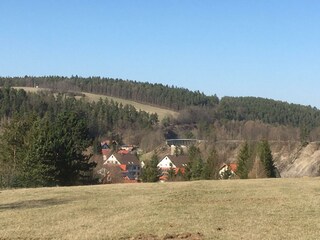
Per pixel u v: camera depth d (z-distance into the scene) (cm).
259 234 1412
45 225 1667
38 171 4538
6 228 1617
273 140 11894
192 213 1870
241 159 6881
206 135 13950
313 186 2964
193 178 6938
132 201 2320
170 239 1370
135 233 1452
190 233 1434
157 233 1448
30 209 2128
